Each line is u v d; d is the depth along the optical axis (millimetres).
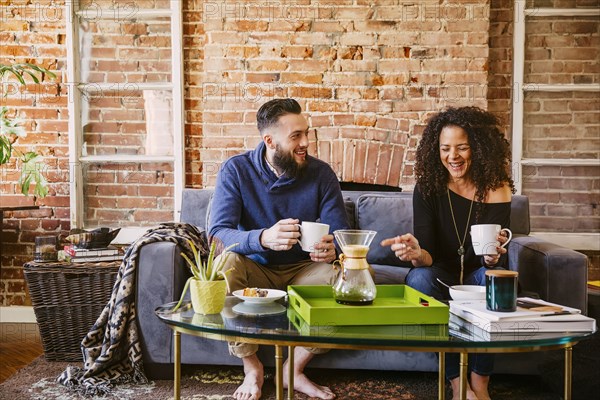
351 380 2395
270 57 3613
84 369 2402
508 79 3717
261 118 2365
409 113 3586
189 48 3748
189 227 2639
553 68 3688
